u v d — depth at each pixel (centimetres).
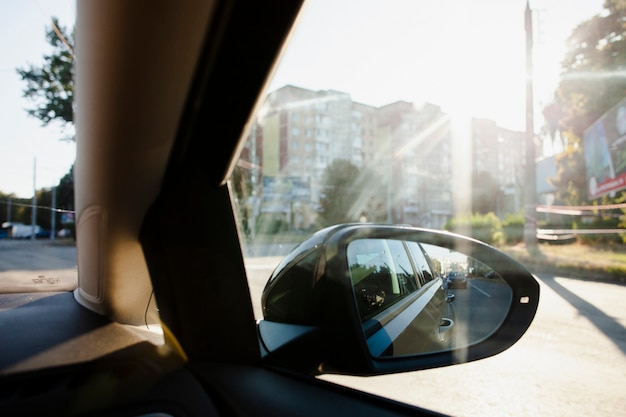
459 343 246
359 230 235
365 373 191
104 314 162
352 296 200
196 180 159
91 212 161
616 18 1332
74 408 99
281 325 198
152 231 160
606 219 1424
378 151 7081
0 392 97
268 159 5997
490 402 262
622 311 508
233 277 164
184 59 135
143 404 111
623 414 246
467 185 5841
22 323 140
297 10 132
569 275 912
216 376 143
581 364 324
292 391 153
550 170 2467
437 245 285
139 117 142
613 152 1384
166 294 155
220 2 127
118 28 129
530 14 1415
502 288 271
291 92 6291
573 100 1518
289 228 4012
